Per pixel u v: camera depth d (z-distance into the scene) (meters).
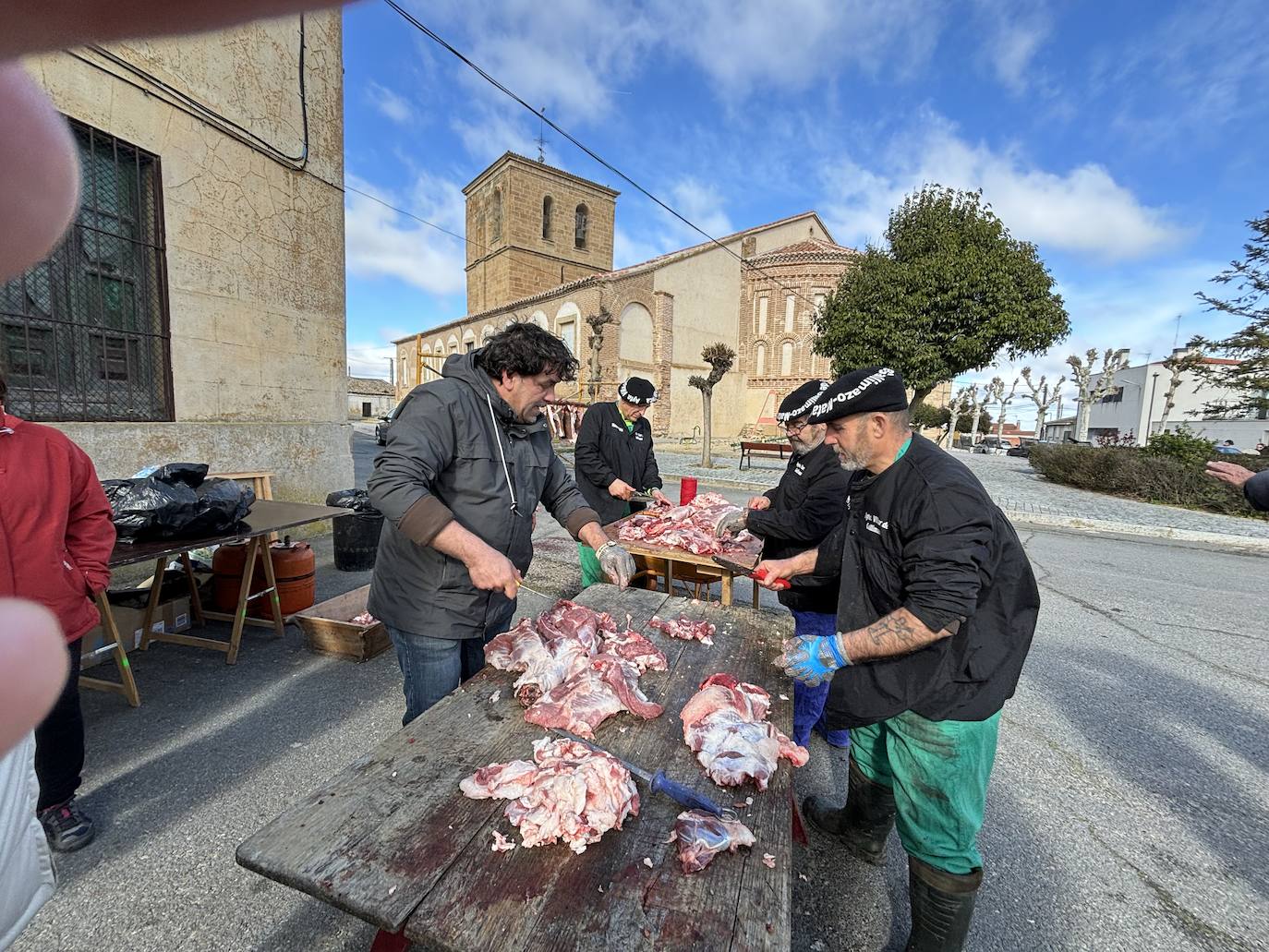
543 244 28.05
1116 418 45.44
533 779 1.69
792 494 3.34
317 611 4.17
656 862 1.50
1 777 1.74
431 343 32.97
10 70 0.25
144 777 2.81
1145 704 3.82
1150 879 2.47
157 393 5.36
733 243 25.83
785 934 1.34
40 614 0.29
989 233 12.01
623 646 2.49
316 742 3.12
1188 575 6.97
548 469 2.64
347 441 7.24
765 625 2.91
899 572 1.98
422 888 1.41
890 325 12.52
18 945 2.02
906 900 2.36
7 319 4.34
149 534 3.33
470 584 2.36
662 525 4.16
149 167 5.11
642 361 22.89
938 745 1.89
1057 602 5.77
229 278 5.80
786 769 1.86
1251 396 14.52
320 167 6.70
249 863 1.45
